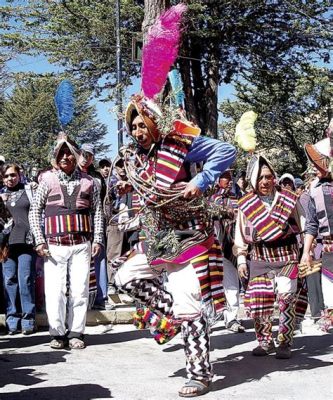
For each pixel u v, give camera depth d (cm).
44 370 550
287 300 577
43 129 5031
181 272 472
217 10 2098
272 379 514
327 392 476
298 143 3097
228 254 716
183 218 471
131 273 520
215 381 510
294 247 581
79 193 650
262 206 573
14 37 2295
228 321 732
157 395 471
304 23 2186
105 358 599
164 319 529
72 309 652
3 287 740
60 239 643
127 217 777
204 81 2223
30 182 787
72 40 2347
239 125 580
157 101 470
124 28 2239
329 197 529
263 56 2250
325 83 2534
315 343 657
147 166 473
